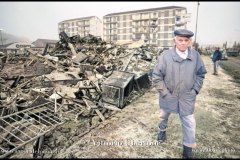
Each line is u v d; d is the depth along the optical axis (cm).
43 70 917
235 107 548
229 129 404
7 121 447
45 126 418
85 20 7462
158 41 6012
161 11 5784
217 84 881
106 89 577
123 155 307
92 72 867
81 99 601
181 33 245
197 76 268
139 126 418
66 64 1021
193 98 265
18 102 536
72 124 454
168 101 277
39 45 6003
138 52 1277
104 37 7175
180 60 253
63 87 629
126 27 6556
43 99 540
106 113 534
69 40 1469
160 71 271
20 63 1064
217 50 1134
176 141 352
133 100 628
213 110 523
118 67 989
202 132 389
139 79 746
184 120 272
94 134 382
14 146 343
